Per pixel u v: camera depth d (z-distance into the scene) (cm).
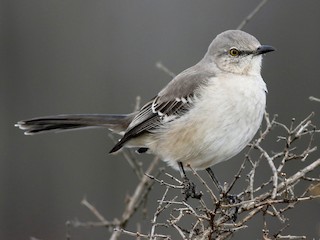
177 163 1024
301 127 902
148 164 1405
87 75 1571
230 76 984
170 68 1545
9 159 1527
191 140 987
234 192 1354
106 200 1465
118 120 1112
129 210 1021
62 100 1572
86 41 1594
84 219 1456
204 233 808
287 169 1348
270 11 1541
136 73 1552
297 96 1482
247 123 968
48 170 1512
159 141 1032
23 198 1501
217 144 971
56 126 1123
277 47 1520
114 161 1483
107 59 1574
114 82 1555
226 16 1569
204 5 1588
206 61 1027
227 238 812
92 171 1495
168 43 1570
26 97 1580
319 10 1522
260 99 973
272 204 788
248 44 991
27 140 1530
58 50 1599
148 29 1584
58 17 1616
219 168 1373
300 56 1509
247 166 1360
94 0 1619
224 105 960
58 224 1470
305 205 1307
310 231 1296
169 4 1605
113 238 987
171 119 1009
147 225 1299
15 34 1614
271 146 1381
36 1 1620
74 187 1491
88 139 1509
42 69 1593
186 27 1576
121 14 1608
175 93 1009
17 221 1488
